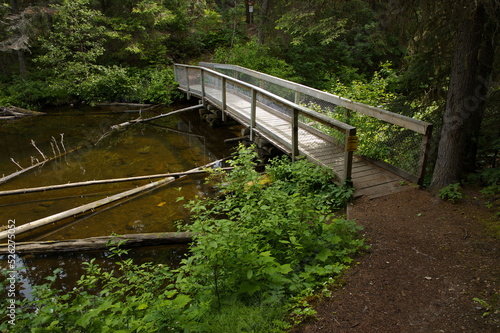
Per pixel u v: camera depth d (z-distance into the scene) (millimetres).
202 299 2965
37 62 15945
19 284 4281
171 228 5559
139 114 14070
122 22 15500
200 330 2531
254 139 7922
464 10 4219
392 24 5379
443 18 4762
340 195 5129
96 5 15844
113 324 2543
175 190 7039
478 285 2979
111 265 4676
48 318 2600
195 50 18578
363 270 3340
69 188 7230
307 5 11148
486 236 3770
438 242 3779
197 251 3213
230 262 3039
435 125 5594
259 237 3688
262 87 9141
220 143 10352
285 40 14789
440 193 4766
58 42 14695
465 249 3584
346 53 15000
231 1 23078
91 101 15047
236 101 9977
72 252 4914
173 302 2611
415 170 5336
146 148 9945
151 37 16203
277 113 8281
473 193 4789
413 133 5324
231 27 19766
